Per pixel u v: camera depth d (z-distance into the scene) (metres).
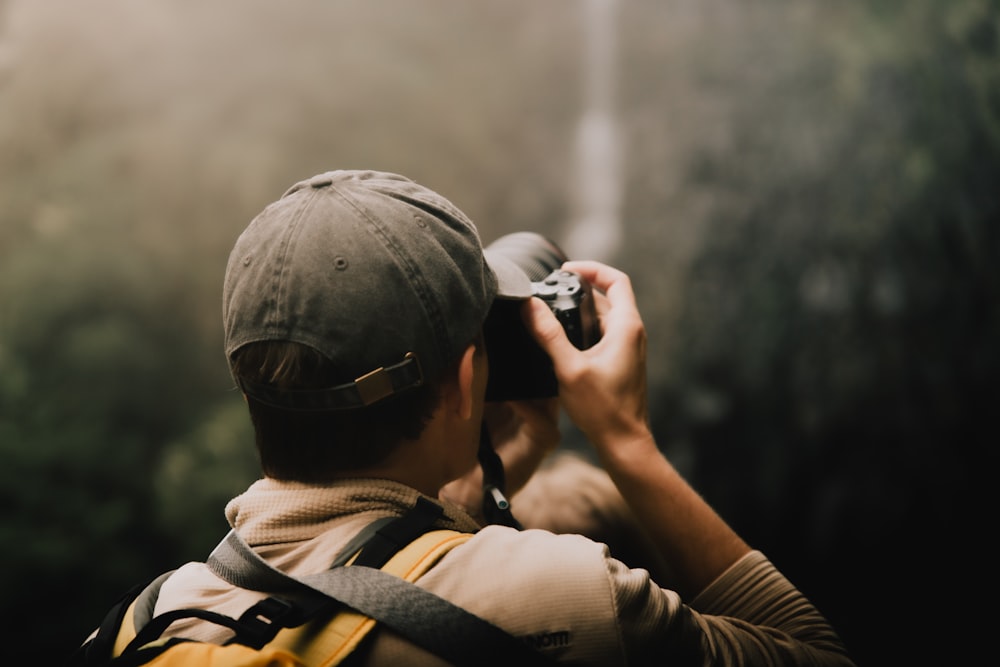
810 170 12.42
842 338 11.89
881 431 11.68
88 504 10.51
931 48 12.19
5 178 12.68
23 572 9.58
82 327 11.90
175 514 10.81
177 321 12.33
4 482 10.13
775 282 12.33
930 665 10.69
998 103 11.88
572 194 13.83
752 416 12.09
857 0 12.75
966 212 11.80
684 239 12.80
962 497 11.50
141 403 11.82
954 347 11.73
